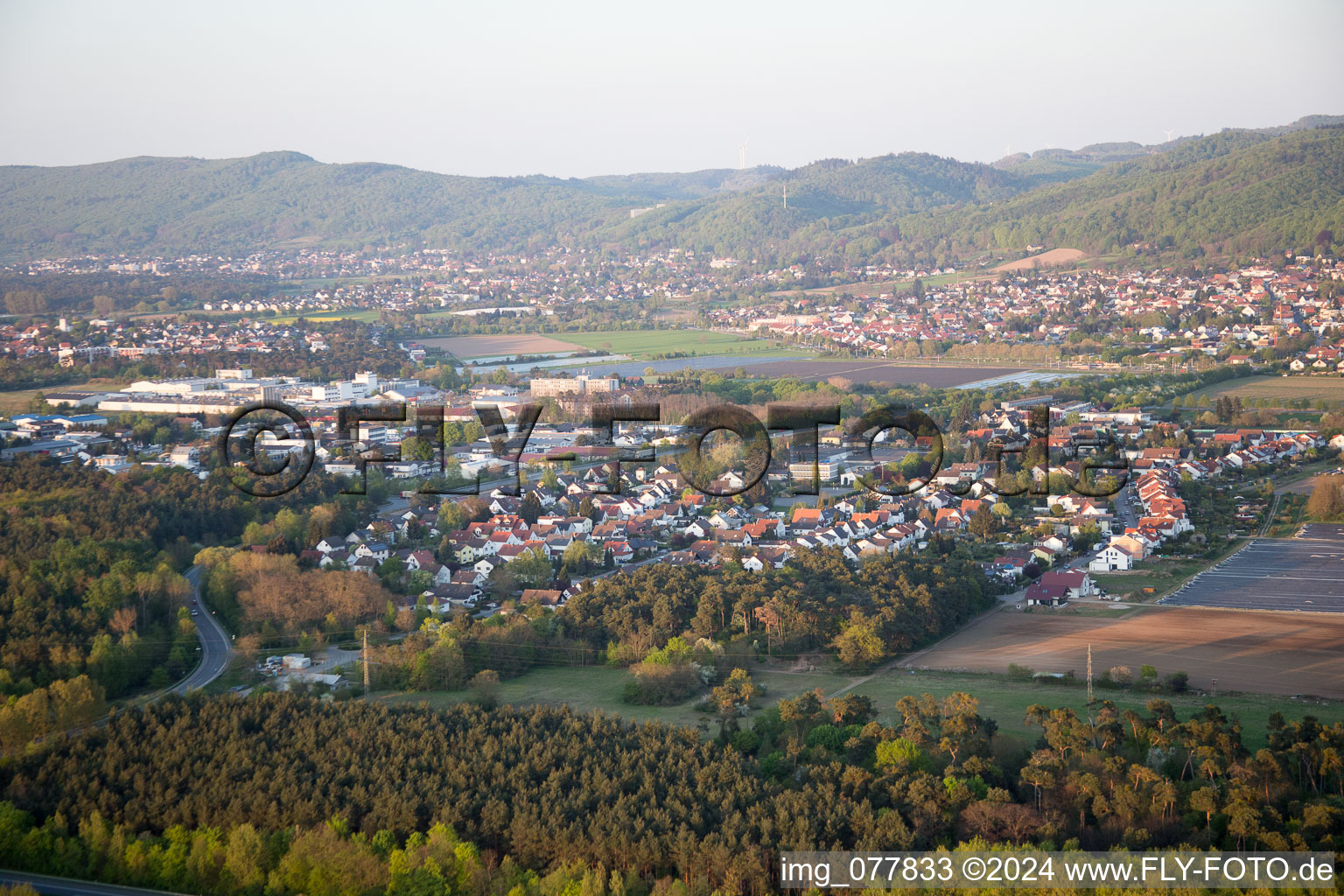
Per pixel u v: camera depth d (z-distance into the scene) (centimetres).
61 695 16400
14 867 13088
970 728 14600
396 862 12444
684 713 16850
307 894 12344
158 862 12888
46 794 14175
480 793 13700
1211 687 17450
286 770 14250
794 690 17725
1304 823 12138
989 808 12656
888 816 12562
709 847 12256
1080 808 12912
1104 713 15050
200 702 16688
